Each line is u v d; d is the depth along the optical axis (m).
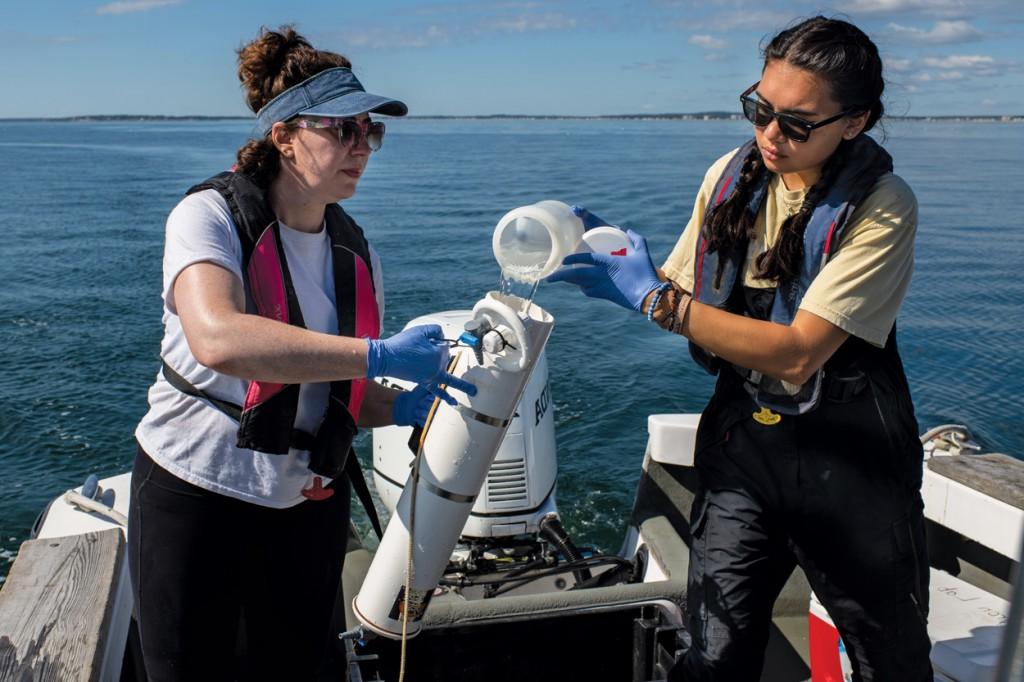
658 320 1.72
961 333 10.14
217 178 1.69
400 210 23.66
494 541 3.58
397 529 1.86
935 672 2.18
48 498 6.17
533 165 46.09
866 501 1.76
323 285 1.79
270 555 1.82
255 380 1.51
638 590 2.45
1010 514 2.63
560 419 7.25
